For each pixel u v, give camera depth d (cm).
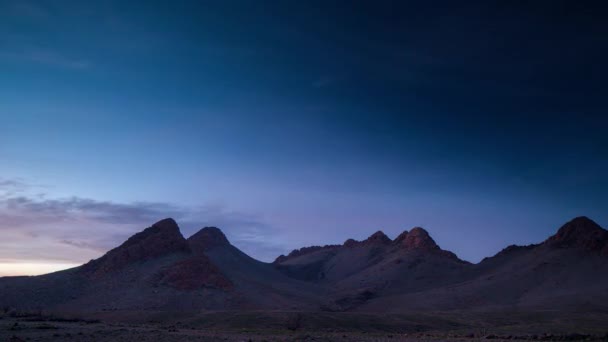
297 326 11794
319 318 12569
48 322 10312
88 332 7356
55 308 15925
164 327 9994
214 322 12156
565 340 8438
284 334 8894
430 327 13075
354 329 12075
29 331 7488
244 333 9294
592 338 8738
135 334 7150
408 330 12469
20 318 11550
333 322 12375
